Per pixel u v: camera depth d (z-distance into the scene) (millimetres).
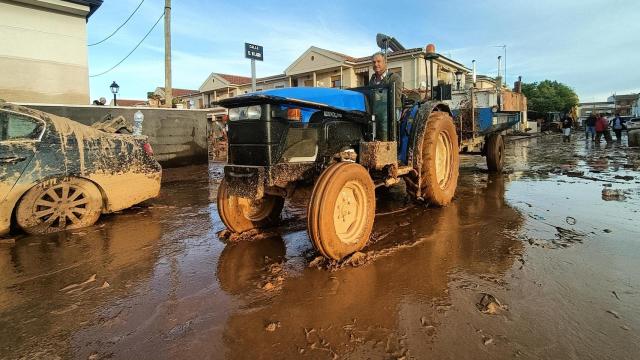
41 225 4582
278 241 4129
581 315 2400
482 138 8250
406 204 5754
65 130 4766
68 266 3562
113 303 2783
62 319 2574
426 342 2172
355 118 4281
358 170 3564
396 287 2889
